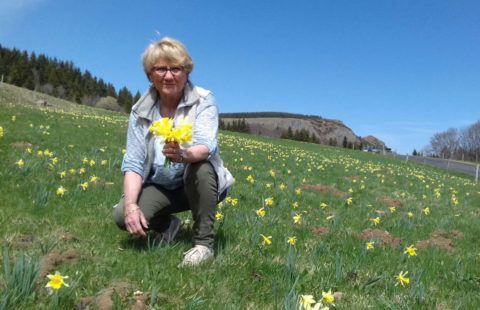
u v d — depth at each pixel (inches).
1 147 423.5
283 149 1282.0
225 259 163.6
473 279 176.7
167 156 142.4
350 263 180.4
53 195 238.8
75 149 520.4
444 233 282.5
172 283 135.8
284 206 308.5
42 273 128.6
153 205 163.8
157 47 153.7
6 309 104.2
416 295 147.0
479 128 4667.8
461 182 1016.9
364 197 440.5
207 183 157.6
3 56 5236.2
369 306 135.3
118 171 372.8
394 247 225.9
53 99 2593.5
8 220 183.3
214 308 121.6
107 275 135.8
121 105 5167.3
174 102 162.7
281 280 148.3
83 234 179.8
